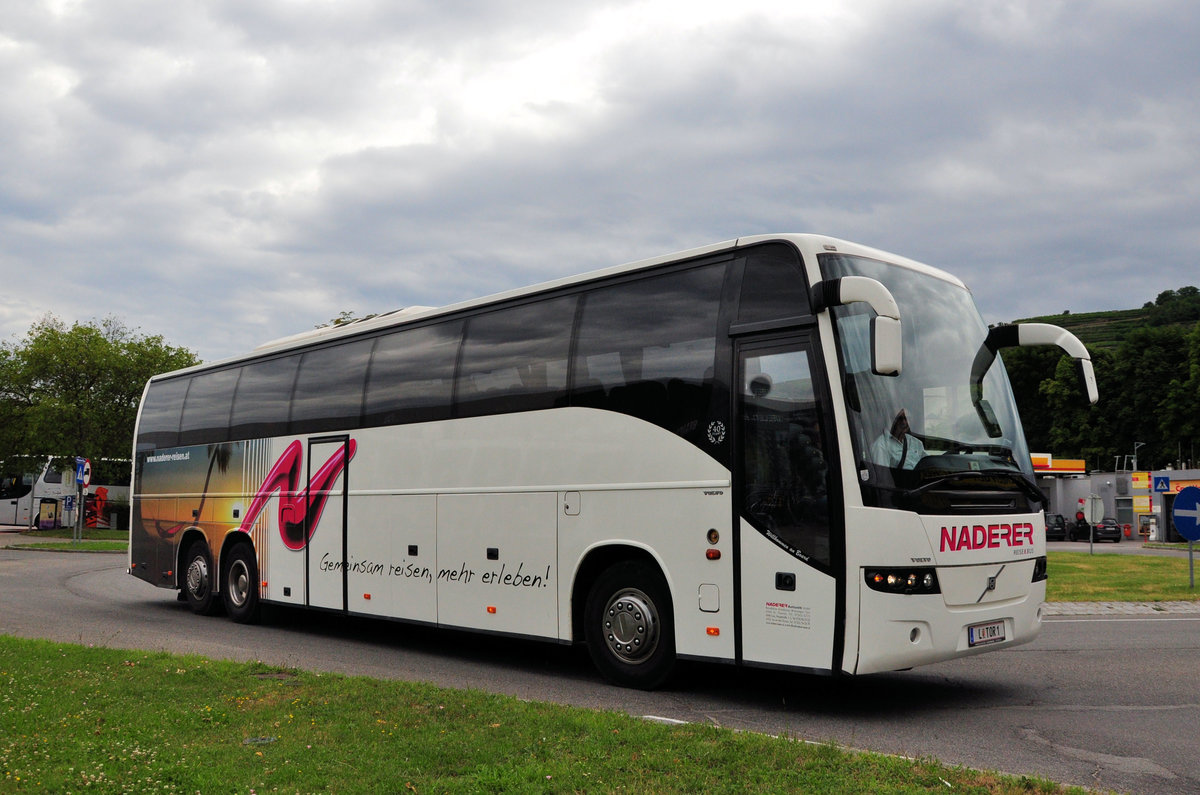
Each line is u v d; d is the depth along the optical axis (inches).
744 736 251.8
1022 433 362.0
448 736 254.4
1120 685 371.9
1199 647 470.3
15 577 911.0
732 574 330.6
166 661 382.3
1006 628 332.8
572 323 400.8
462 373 448.1
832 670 303.3
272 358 583.5
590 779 215.9
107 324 1919.3
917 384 329.7
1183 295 6737.2
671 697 350.6
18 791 210.7
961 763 255.4
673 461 352.2
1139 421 3366.1
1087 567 1035.9
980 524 323.9
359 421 504.7
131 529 708.7
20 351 1847.9
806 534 312.2
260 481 575.5
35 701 304.2
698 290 355.9
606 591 375.9
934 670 407.5
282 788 211.5
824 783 213.2
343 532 507.5
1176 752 268.2
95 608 660.1
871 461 305.1
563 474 393.4
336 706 294.2
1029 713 322.0
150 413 706.8
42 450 1801.2
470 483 435.5
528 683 383.2
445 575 444.1
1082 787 227.1
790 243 330.3
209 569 619.8
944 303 357.7
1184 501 778.8
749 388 332.8
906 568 300.5
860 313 324.8
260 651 473.1
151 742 253.9
